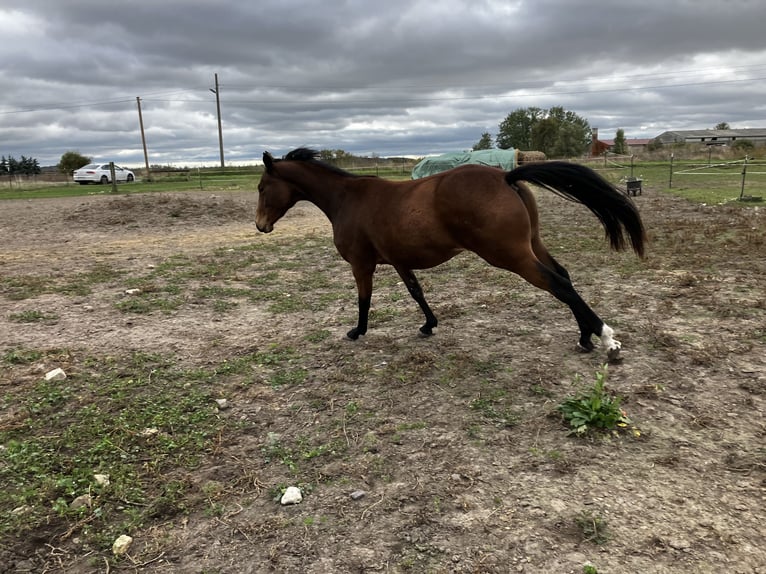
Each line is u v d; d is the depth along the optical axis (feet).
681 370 13.62
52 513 8.95
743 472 9.34
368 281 16.55
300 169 16.92
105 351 16.60
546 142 216.74
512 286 23.25
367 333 17.90
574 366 14.28
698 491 8.86
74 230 45.73
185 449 10.95
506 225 12.96
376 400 12.93
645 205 50.52
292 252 34.55
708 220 38.73
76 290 24.35
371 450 10.71
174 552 8.13
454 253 14.61
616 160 151.94
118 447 10.94
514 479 9.49
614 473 9.50
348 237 15.99
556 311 19.27
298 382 14.16
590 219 45.03
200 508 9.14
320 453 10.65
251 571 7.68
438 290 23.24
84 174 109.09
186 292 23.97
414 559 7.73
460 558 7.69
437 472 9.84
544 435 10.93
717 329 16.34
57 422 12.05
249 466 10.34
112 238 42.19
